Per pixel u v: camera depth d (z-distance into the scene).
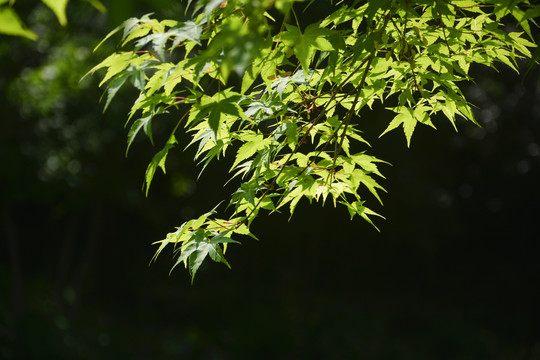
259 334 12.16
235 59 1.19
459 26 2.27
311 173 2.27
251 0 1.33
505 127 14.23
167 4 0.97
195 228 2.18
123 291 15.15
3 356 9.64
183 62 1.67
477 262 16.61
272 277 15.93
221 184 12.79
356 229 14.74
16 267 11.02
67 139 9.72
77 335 11.73
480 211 16.06
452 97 2.28
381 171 12.00
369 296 15.95
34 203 15.20
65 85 9.23
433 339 13.07
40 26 8.73
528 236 15.96
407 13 2.14
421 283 16.36
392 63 2.26
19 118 9.62
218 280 16.41
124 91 9.62
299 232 14.03
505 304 15.23
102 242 15.12
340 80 2.22
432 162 14.34
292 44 1.73
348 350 12.06
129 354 11.59
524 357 12.23
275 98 2.08
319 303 14.23
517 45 2.16
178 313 14.36
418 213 13.58
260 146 2.09
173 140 1.86
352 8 2.11
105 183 10.70
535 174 14.82
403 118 2.45
